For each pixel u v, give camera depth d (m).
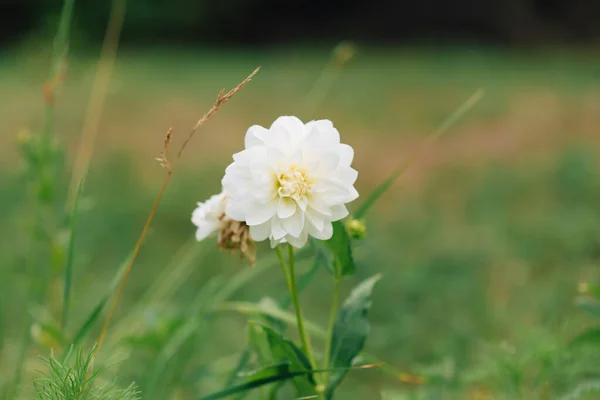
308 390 0.97
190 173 3.46
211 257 2.10
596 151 3.81
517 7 11.50
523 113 5.03
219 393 0.96
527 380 1.23
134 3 10.90
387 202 3.17
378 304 1.88
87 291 1.77
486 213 2.79
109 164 3.49
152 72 7.65
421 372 1.21
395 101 5.77
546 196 3.08
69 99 5.17
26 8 10.31
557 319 1.55
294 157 0.90
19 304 1.59
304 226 0.91
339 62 1.48
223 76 7.37
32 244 1.32
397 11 11.89
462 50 10.23
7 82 6.03
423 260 2.20
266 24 11.93
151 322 1.22
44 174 1.31
